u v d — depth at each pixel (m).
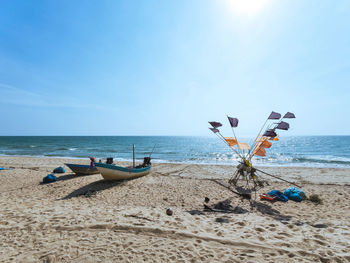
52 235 3.86
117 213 5.18
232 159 26.03
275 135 6.76
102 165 9.44
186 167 16.88
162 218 4.88
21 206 5.97
